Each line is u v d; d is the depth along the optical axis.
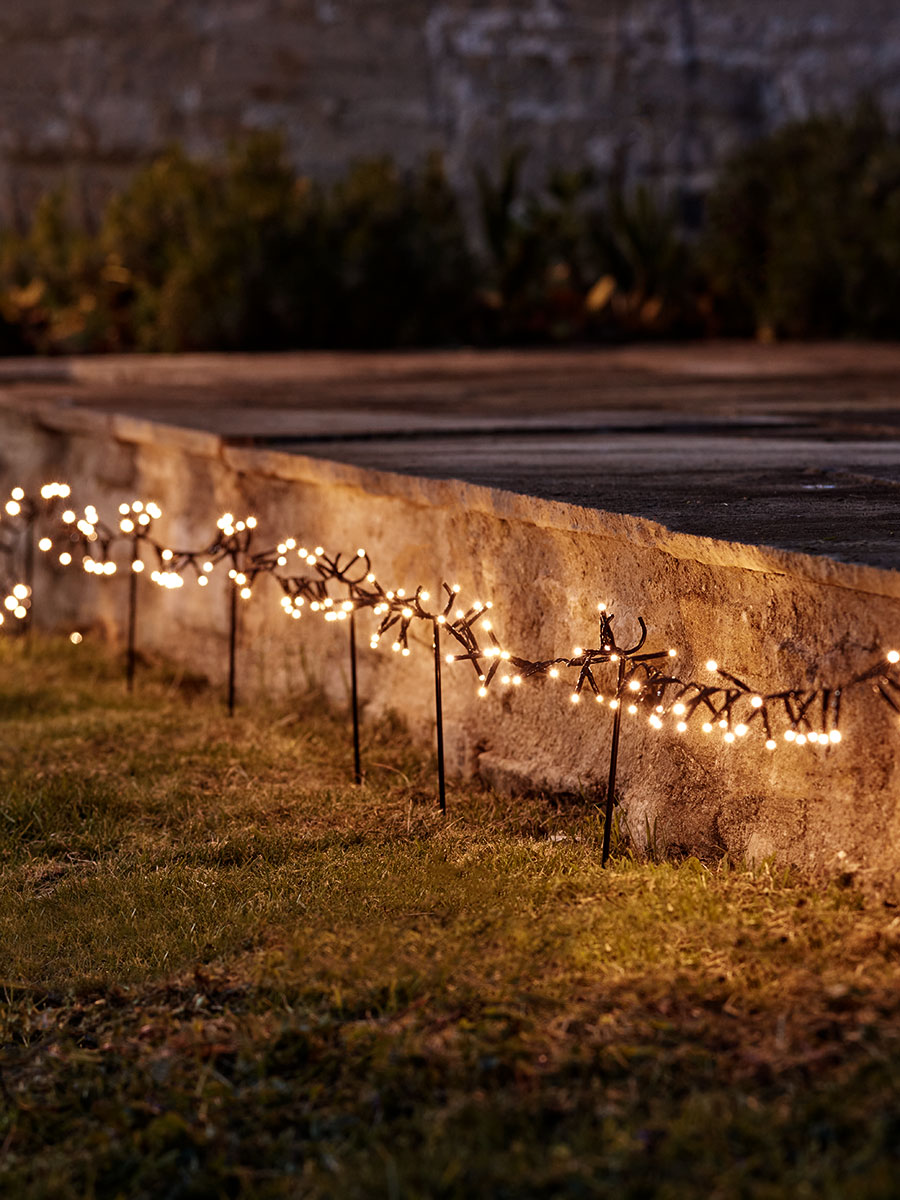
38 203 14.49
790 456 5.05
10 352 11.63
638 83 15.62
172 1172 2.42
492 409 6.96
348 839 3.98
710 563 3.45
